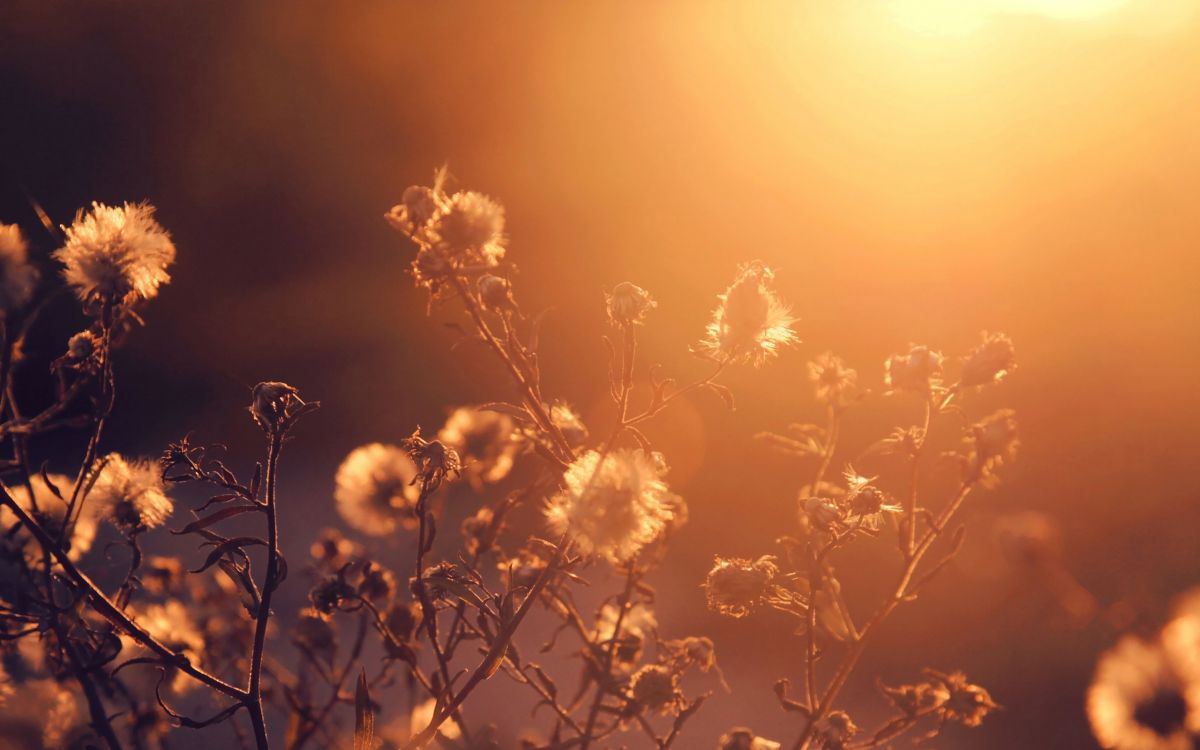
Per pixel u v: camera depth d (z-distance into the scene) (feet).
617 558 5.51
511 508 7.42
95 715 6.32
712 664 7.04
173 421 30.78
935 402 7.33
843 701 15.98
